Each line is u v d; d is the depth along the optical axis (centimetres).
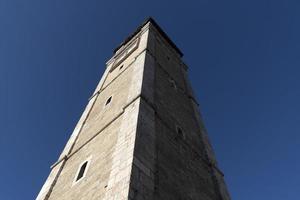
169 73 2062
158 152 1143
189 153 1415
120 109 1454
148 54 1941
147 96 1401
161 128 1318
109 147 1201
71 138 1662
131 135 1091
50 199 1255
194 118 1884
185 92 2105
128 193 823
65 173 1362
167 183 1053
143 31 2491
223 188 1416
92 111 1861
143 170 955
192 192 1185
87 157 1313
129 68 1925
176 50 2708
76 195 1105
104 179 1019
